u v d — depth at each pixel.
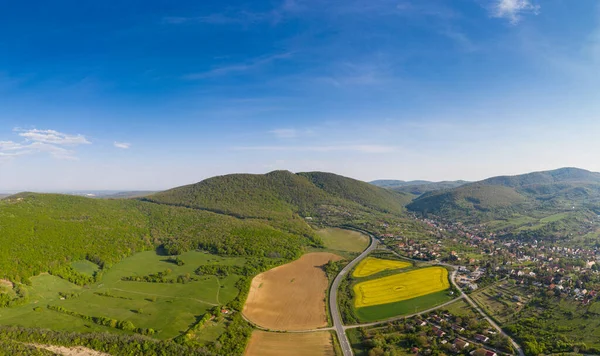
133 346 148.12
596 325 153.50
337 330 170.38
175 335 159.12
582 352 136.50
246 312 189.25
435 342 150.75
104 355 144.00
